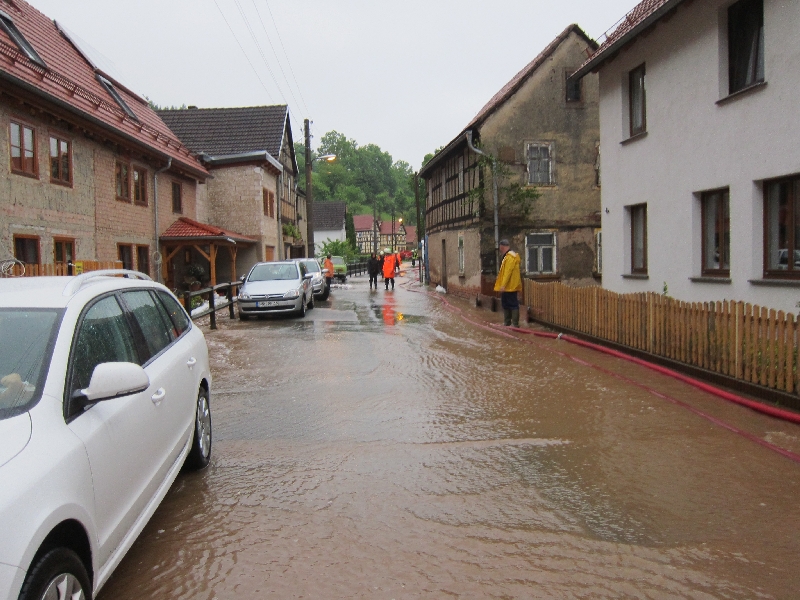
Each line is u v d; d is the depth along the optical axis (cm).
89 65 2111
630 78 1305
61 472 264
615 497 457
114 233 1777
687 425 636
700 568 354
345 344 1231
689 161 1065
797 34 812
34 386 296
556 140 2138
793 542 384
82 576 267
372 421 675
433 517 427
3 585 216
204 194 2714
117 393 310
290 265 1950
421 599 327
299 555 377
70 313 338
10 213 1282
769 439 584
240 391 829
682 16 1067
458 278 2497
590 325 1201
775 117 858
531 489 475
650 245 1204
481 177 2111
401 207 13488
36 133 1380
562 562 363
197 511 443
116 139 1730
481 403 745
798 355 652
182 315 557
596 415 679
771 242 905
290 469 528
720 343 793
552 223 2144
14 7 1814
